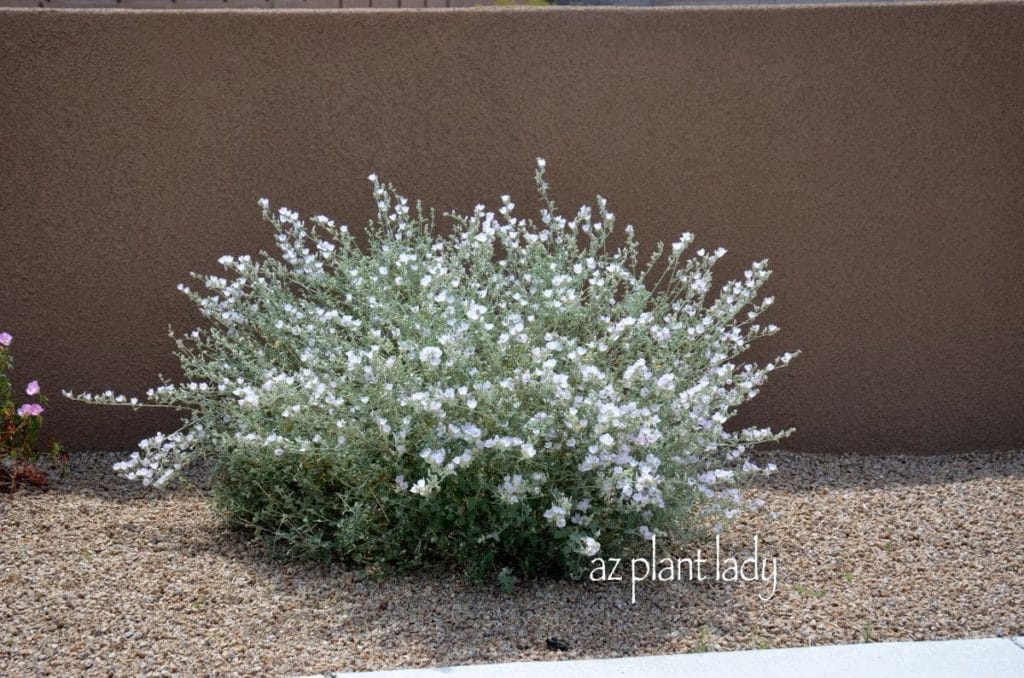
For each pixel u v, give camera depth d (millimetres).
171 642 3756
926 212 6027
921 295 6090
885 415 6160
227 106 5875
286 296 5547
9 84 5809
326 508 4652
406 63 5875
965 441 6199
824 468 5910
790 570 4457
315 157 5922
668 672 3410
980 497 5375
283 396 4492
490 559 4230
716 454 5430
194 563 4465
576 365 4434
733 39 5887
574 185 5969
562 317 4867
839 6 5871
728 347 5164
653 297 6012
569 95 5910
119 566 4406
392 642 3768
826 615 4023
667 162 5961
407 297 5219
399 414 4324
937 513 5148
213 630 3848
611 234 5996
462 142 5938
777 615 4020
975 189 6020
